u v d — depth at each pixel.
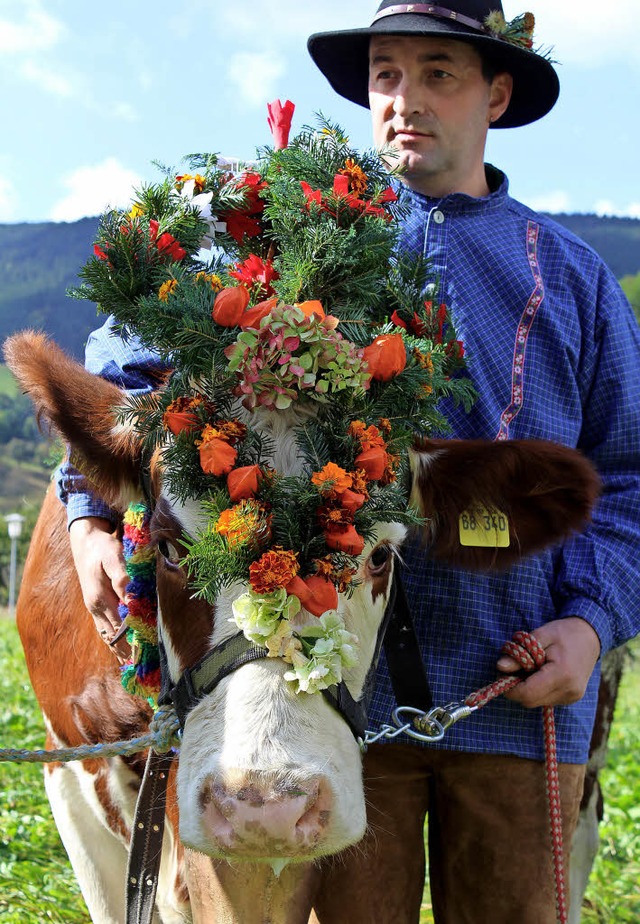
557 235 3.63
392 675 3.32
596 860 5.90
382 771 3.38
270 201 3.09
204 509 2.66
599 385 3.61
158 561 2.88
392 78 3.60
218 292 2.85
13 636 14.60
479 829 3.41
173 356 2.83
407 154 3.55
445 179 3.61
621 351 3.60
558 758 3.42
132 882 3.24
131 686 3.24
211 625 2.68
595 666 3.58
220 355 2.74
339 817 2.50
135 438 3.15
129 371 3.48
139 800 3.24
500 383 3.44
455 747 3.30
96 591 3.43
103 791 3.80
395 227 3.04
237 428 2.69
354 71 4.00
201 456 2.65
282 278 2.86
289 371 2.68
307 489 2.61
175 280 2.88
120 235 2.97
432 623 3.38
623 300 3.69
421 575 3.38
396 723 3.14
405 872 3.45
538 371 3.47
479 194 3.73
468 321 3.45
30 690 9.45
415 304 3.09
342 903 3.40
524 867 3.40
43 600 4.09
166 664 2.88
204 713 2.62
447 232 3.51
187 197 3.10
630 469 3.64
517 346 3.46
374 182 3.10
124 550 3.16
